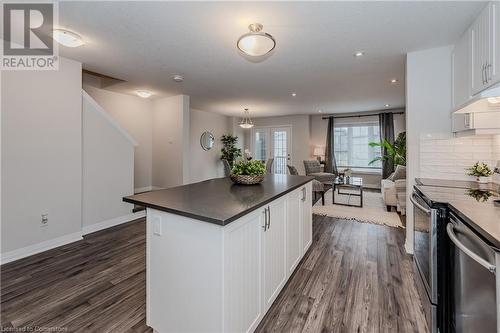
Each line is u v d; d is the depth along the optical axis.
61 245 3.07
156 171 5.72
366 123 7.38
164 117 5.50
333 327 1.70
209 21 2.20
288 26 2.27
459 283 1.41
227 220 1.25
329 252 2.89
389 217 4.25
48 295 2.04
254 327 1.63
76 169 3.23
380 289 2.14
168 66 3.40
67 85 3.10
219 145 8.04
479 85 1.91
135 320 1.77
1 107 2.57
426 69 2.76
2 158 2.58
